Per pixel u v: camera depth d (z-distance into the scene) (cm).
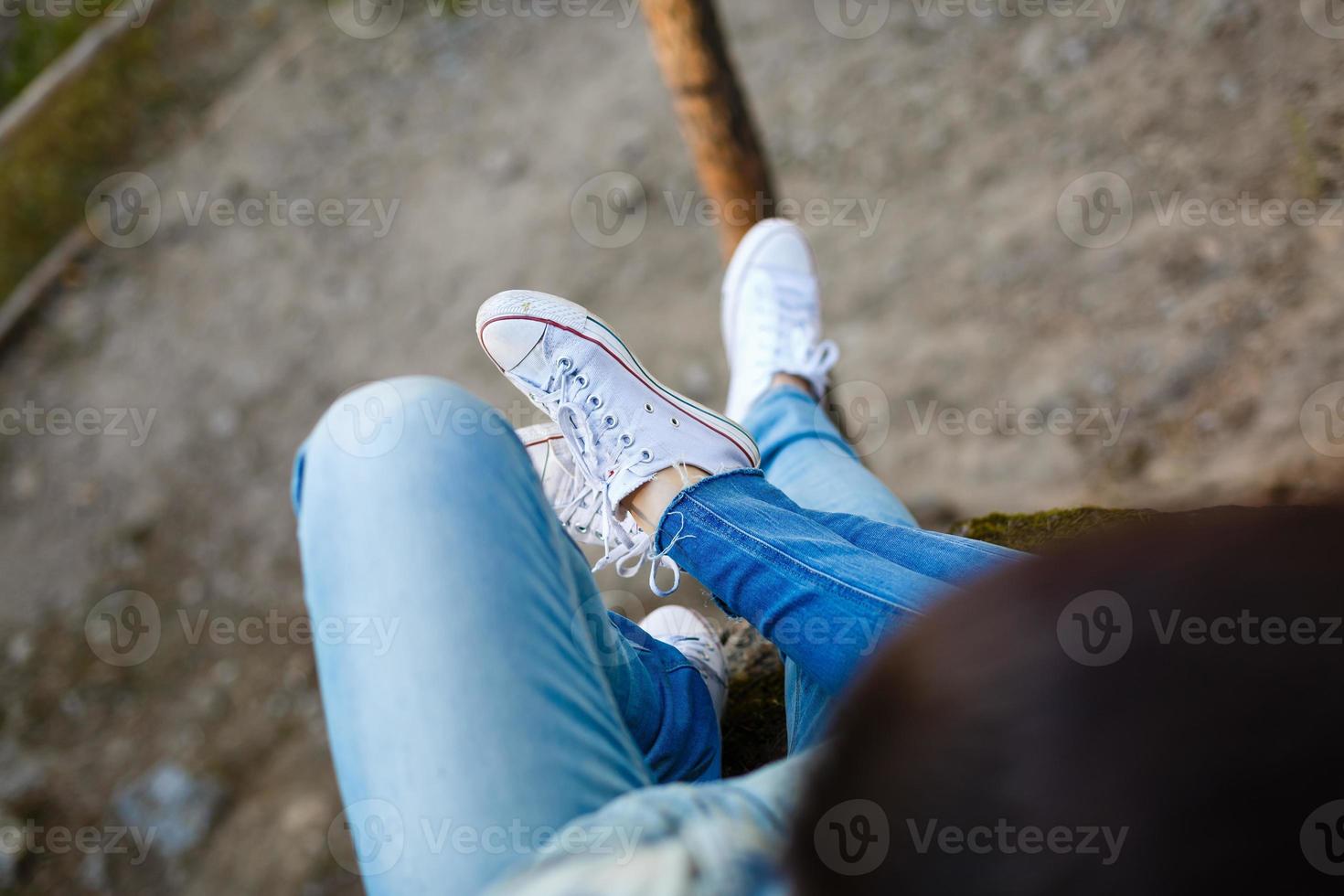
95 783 311
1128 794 33
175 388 376
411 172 396
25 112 417
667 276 342
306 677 320
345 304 372
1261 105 286
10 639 343
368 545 62
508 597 62
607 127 377
